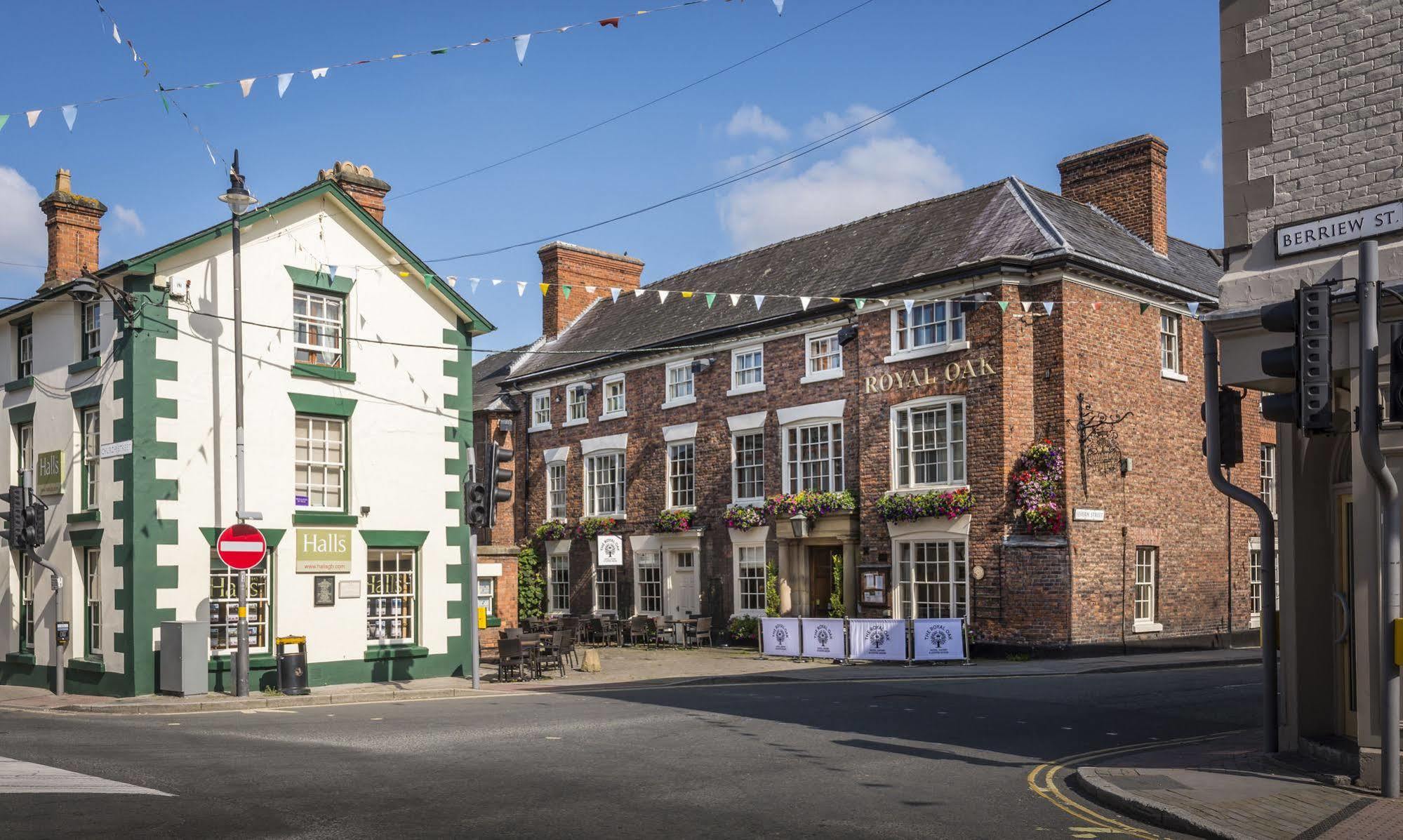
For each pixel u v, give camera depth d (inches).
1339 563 418.3
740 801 340.8
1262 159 403.9
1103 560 911.0
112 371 696.4
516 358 1572.3
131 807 311.9
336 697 658.8
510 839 286.2
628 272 1557.6
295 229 745.0
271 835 284.2
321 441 753.6
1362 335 330.3
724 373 1170.6
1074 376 909.2
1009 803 349.1
